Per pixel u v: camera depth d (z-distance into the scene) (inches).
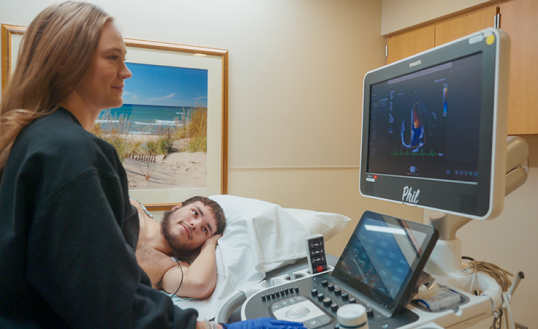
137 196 85.0
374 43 114.7
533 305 87.4
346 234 111.4
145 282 28.1
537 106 78.8
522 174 33.0
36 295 23.1
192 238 62.9
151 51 84.4
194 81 88.7
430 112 32.2
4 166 24.4
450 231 35.3
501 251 94.2
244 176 96.8
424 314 28.4
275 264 56.7
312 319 29.5
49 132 23.0
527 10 80.1
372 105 40.9
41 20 26.5
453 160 29.4
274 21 98.8
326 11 106.1
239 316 39.0
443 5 96.1
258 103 97.7
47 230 21.3
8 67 73.2
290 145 102.2
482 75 26.6
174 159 88.0
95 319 21.3
